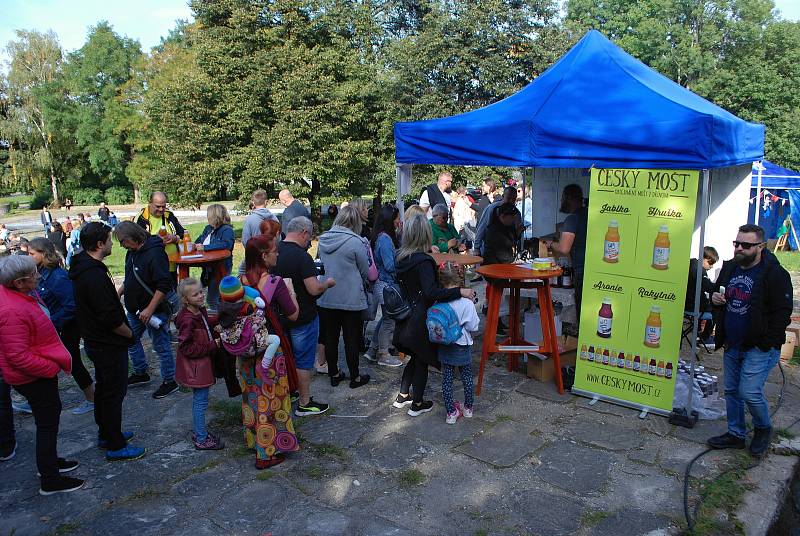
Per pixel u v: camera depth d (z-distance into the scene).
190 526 3.12
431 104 17.75
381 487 3.48
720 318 3.74
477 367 5.56
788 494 3.46
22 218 41.03
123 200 52.38
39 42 47.16
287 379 3.75
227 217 7.05
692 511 3.15
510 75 17.80
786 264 12.65
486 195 10.16
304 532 3.04
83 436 4.30
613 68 4.77
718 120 3.94
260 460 3.70
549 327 4.77
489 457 3.80
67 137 48.03
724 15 30.31
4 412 3.90
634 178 4.20
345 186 19.91
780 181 15.05
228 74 19.66
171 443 4.14
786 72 28.97
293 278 4.20
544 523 3.08
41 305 3.66
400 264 4.31
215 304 6.85
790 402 4.69
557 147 4.52
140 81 44.59
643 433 4.10
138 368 5.36
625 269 4.36
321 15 20.45
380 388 5.10
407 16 23.31
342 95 18.55
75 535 3.06
